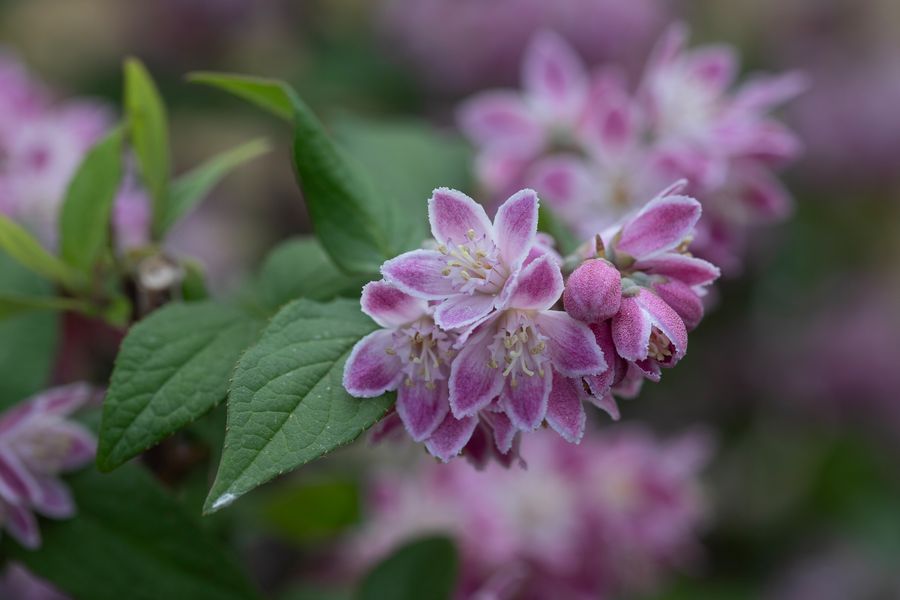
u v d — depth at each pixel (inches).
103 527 13.7
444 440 12.1
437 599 15.2
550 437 17.9
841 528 26.1
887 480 26.3
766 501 26.4
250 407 11.7
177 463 14.4
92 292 14.3
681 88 16.7
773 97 16.6
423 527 17.6
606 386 11.9
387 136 17.3
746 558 26.2
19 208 16.6
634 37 25.8
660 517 17.9
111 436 12.3
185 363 12.6
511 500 17.5
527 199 12.0
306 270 13.7
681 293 12.2
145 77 14.2
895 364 26.2
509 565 17.1
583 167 16.6
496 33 26.2
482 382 12.0
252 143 14.8
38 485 13.6
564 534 17.4
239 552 16.6
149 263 14.1
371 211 13.3
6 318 14.3
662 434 26.3
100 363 15.9
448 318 11.9
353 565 17.8
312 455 11.6
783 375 26.6
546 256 11.9
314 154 13.1
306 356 11.9
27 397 14.4
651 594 21.0
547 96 17.5
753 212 16.4
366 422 11.8
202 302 13.0
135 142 14.4
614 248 12.3
